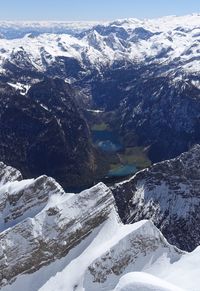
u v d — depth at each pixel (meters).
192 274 123.50
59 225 144.88
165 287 88.06
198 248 137.50
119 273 133.75
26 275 135.75
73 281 134.38
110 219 151.88
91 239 146.75
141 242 138.50
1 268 133.88
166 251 138.00
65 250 142.38
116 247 137.25
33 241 139.75
